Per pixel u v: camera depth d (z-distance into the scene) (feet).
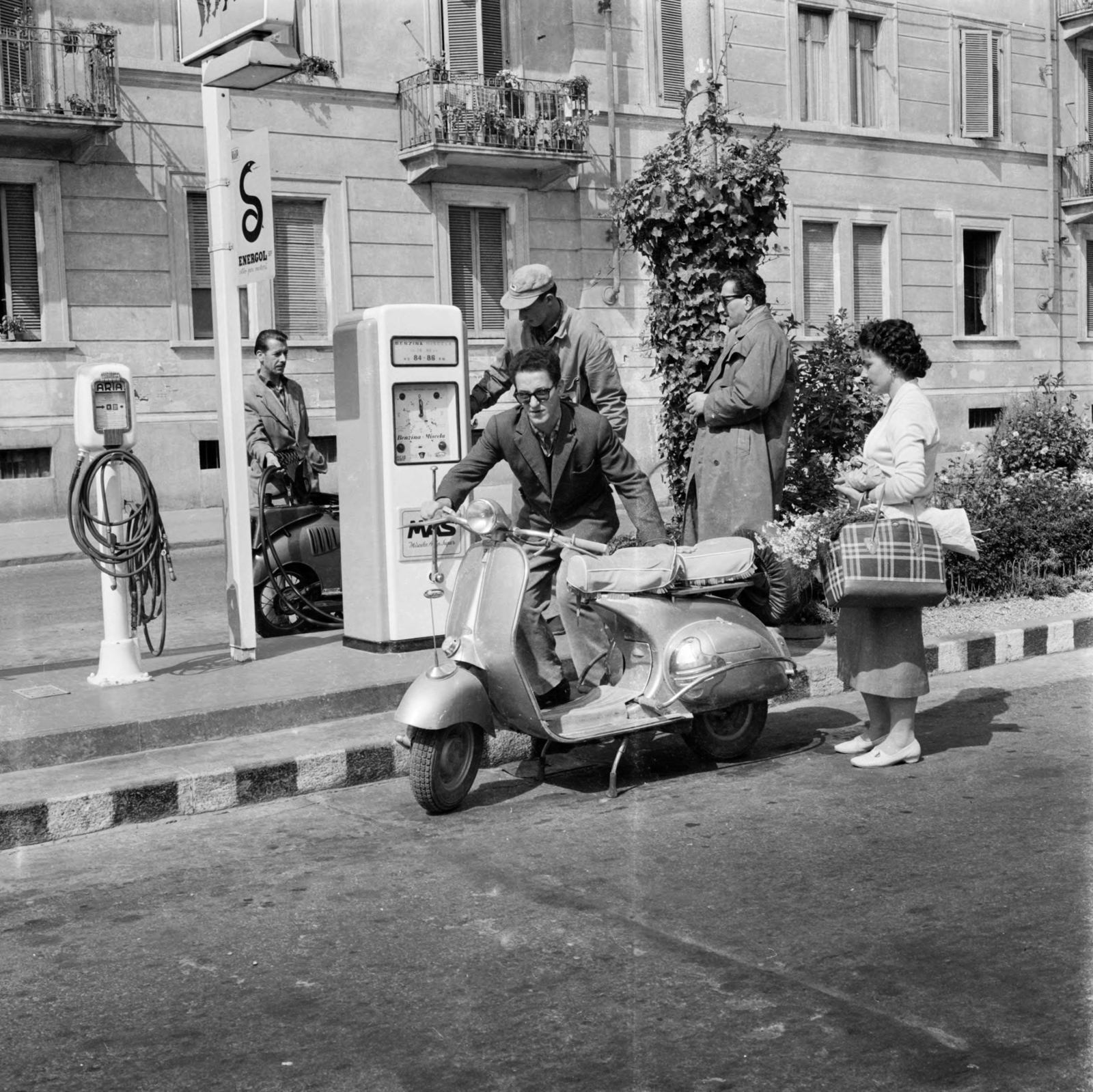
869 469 20.31
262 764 20.07
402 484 26.66
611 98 77.71
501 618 18.95
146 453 66.03
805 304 86.99
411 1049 11.84
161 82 65.67
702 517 26.43
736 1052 11.58
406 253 73.05
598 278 78.69
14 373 62.95
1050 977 12.92
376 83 71.31
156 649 28.30
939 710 24.56
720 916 14.78
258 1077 11.42
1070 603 32.27
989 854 16.49
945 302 93.61
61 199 63.72
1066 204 99.76
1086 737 22.26
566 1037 11.97
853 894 15.33
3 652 28.96
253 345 68.74
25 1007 12.96
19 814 18.08
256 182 24.98
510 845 17.61
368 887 16.11
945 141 92.32
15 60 61.52
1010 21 95.20
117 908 15.67
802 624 28.71
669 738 23.12
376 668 25.11
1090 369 103.24
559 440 20.81
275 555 30.30
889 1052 11.52
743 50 82.02
